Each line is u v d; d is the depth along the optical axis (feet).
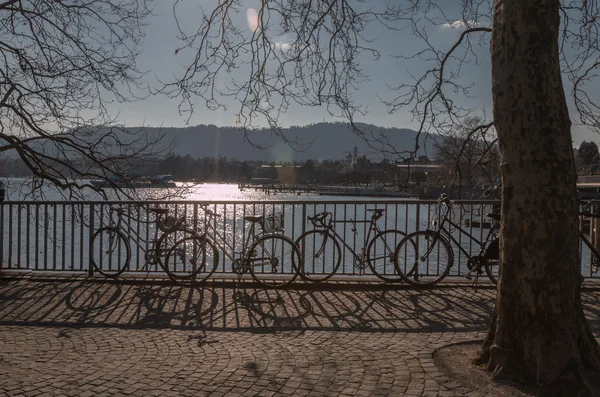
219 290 27.14
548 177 14.39
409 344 18.26
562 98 14.78
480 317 22.26
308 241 31.68
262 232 29.25
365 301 25.07
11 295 25.79
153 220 30.58
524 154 14.56
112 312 23.16
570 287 14.55
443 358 16.61
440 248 28.50
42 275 29.99
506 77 14.92
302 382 14.84
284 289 27.43
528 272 14.55
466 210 33.27
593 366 14.40
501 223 15.40
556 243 14.39
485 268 27.61
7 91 31.45
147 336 19.71
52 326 21.02
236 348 18.17
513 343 14.75
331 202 29.27
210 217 29.66
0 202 30.40
